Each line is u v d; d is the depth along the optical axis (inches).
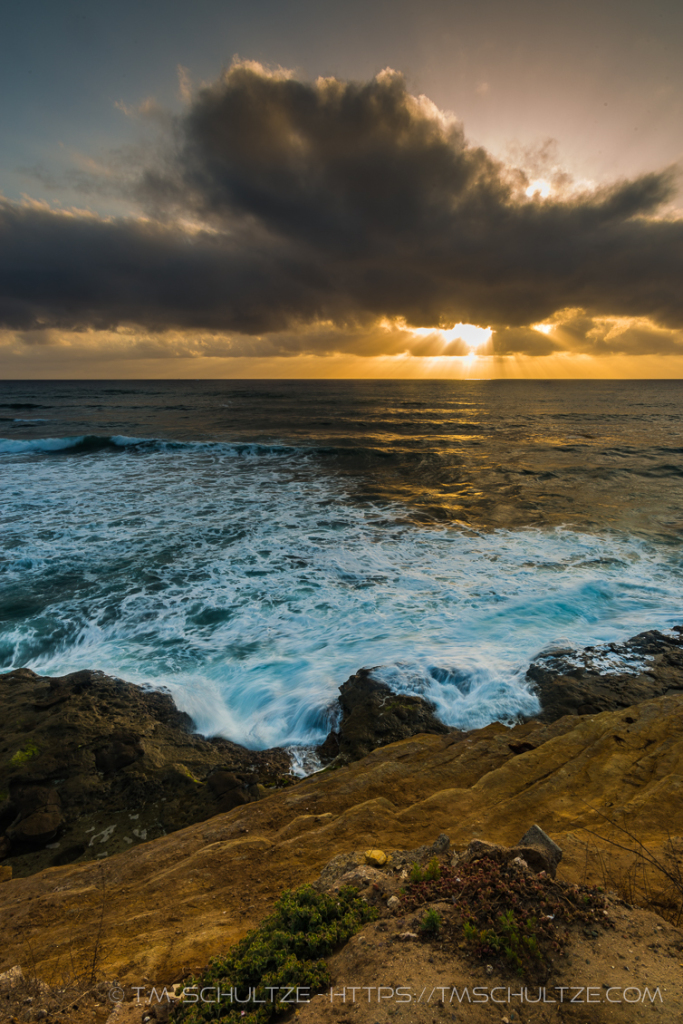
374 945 92.6
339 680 291.1
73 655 319.0
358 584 407.5
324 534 521.0
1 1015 90.8
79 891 150.6
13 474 794.2
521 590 393.7
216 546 486.0
